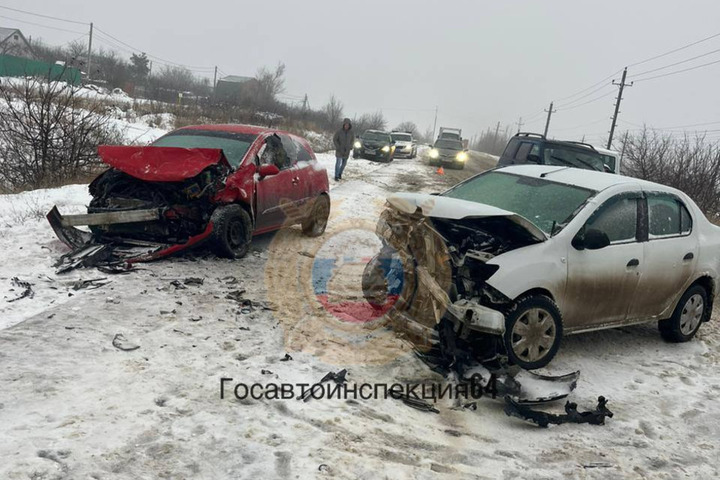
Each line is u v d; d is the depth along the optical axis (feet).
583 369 18.71
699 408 16.69
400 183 66.85
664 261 20.66
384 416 14.06
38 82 42.37
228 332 17.52
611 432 14.90
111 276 21.24
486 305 16.85
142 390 13.46
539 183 21.31
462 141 120.47
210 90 227.61
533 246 17.63
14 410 11.98
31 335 15.71
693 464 13.76
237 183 24.58
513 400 14.84
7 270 20.97
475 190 22.21
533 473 12.48
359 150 96.73
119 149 24.08
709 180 59.93
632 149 66.18
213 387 14.08
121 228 24.50
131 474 10.38
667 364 20.01
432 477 11.69
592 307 18.94
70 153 42.09
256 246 28.60
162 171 23.17
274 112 155.94
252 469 11.00
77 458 10.59
